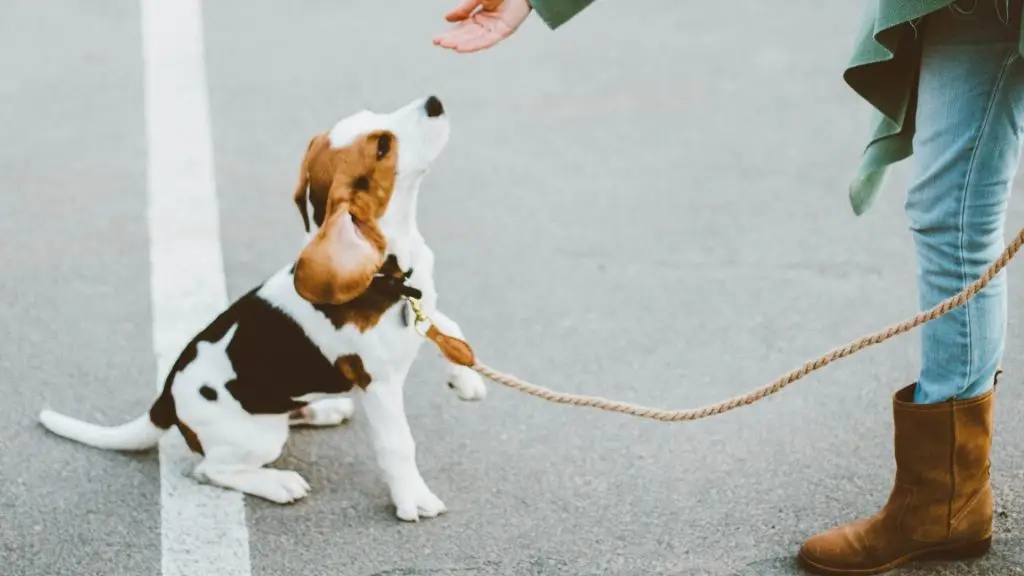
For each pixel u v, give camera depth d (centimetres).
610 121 544
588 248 481
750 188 507
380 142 369
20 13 632
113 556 384
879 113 376
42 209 496
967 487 372
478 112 548
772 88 562
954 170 355
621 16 632
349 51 591
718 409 368
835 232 486
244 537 388
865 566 375
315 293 366
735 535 387
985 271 354
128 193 505
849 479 400
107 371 433
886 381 428
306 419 415
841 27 614
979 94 351
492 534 388
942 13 352
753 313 454
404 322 381
